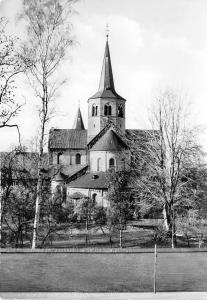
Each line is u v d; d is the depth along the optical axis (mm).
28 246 33938
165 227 40094
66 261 24094
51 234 38188
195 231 38875
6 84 24906
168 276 21891
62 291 19188
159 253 26609
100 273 22047
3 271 21812
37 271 22031
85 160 78812
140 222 53031
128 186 42406
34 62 26875
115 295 18781
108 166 67500
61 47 27922
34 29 27062
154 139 40406
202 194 39125
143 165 43469
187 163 38375
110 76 76438
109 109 75062
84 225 48781
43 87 27781
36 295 18469
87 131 79250
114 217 40750
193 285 20531
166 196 38406
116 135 70312
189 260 25094
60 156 78688
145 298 18438
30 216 31891
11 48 25188
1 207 29328
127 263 24172
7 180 29359
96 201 60938
